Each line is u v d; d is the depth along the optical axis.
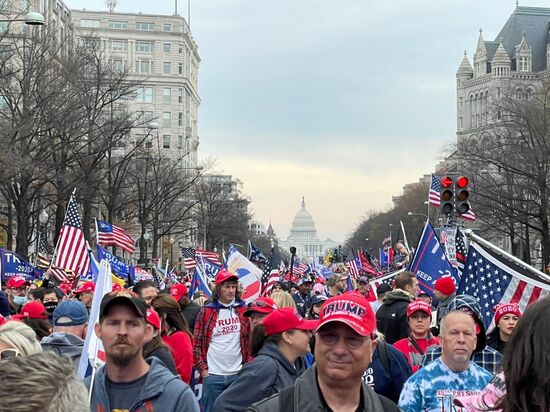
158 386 5.81
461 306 7.50
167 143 141.62
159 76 141.88
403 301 11.68
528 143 57.41
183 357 9.95
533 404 3.29
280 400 4.71
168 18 142.50
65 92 38.53
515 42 158.75
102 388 5.93
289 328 7.72
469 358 7.00
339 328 4.58
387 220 149.25
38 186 41.62
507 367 3.39
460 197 21.41
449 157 70.12
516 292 10.15
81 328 7.95
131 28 142.38
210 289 21.02
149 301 11.40
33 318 9.95
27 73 37.41
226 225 100.88
